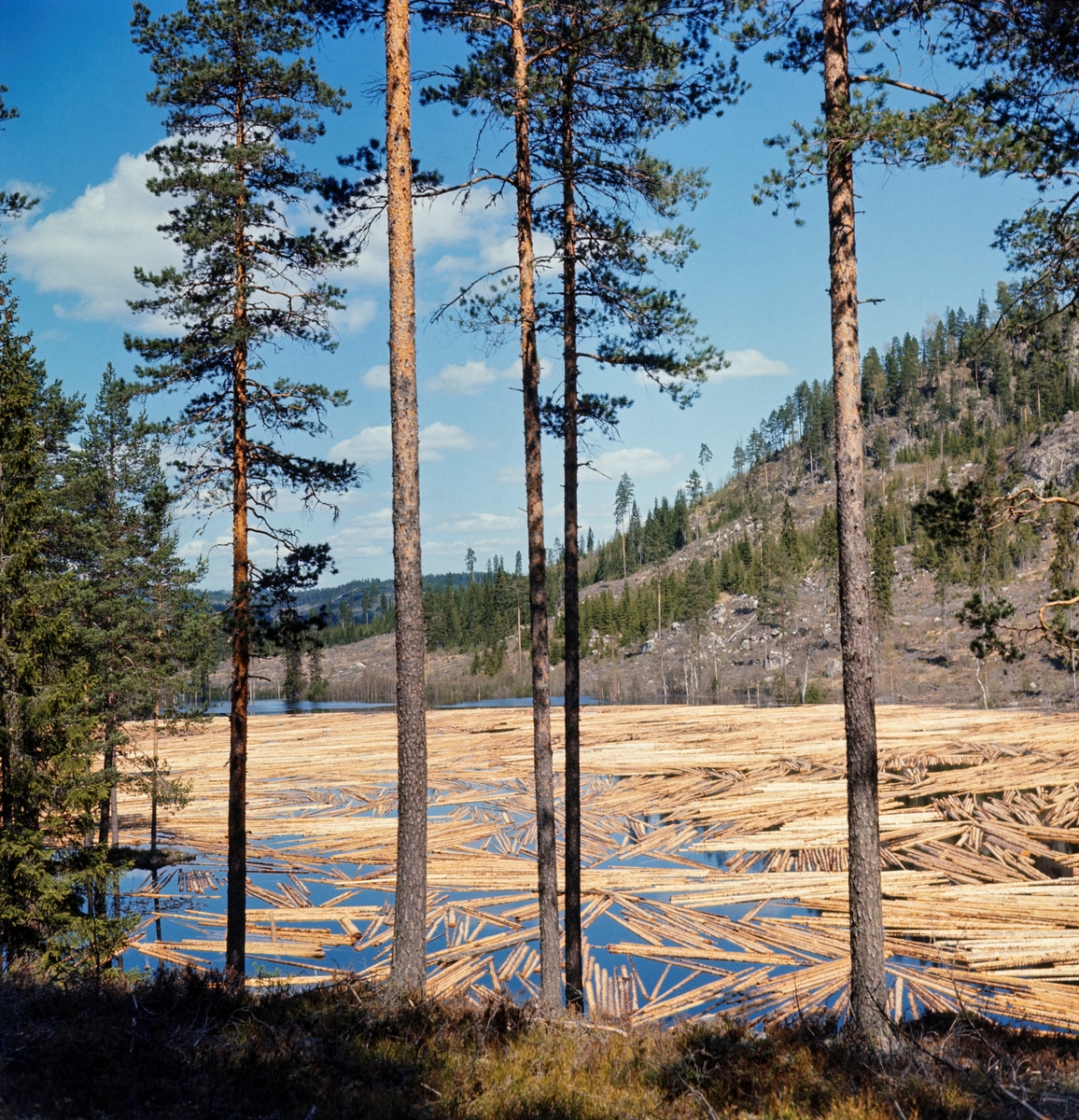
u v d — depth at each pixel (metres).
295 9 10.88
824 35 9.09
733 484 191.00
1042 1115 5.89
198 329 13.77
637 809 33.06
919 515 10.11
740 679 97.56
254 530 13.91
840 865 24.12
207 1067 6.84
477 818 32.56
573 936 12.04
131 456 24.31
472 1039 8.33
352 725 67.50
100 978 9.20
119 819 32.47
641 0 10.26
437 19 11.14
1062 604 9.76
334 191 10.90
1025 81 7.99
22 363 14.97
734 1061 7.75
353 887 24.31
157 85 13.38
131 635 23.05
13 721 14.06
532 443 11.88
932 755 40.75
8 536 14.55
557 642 119.00
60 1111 5.71
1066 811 28.97
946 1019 9.59
